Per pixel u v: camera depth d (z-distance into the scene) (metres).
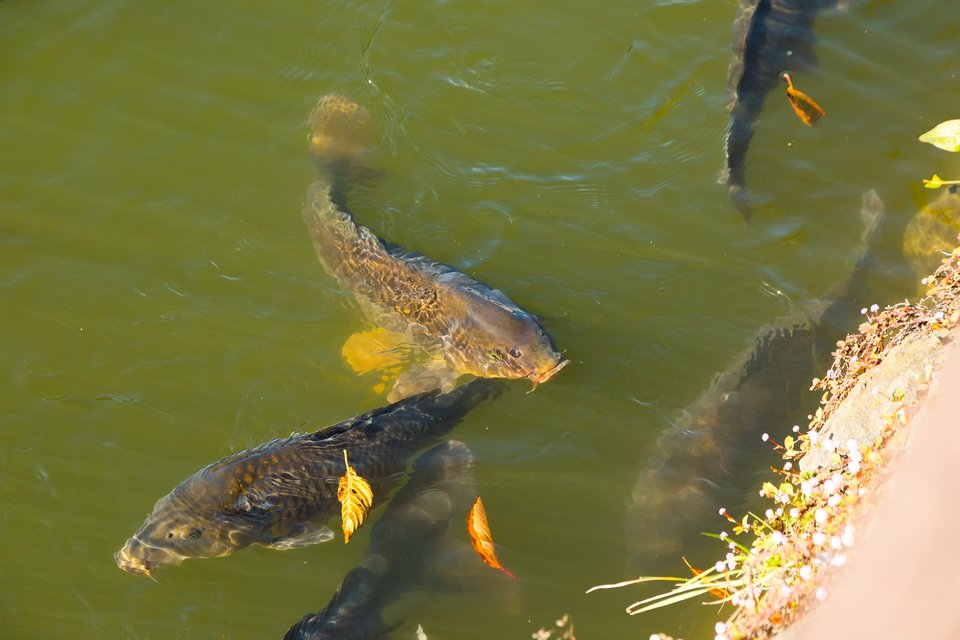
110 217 7.78
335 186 7.88
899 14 8.94
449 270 7.12
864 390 5.71
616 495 6.11
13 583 5.82
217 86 8.75
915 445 4.92
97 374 6.86
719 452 6.00
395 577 5.64
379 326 7.11
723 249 7.43
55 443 6.48
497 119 8.48
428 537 5.83
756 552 4.98
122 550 5.69
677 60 8.80
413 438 6.26
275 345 7.02
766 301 7.08
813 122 8.05
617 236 7.59
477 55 8.95
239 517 5.70
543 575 5.69
